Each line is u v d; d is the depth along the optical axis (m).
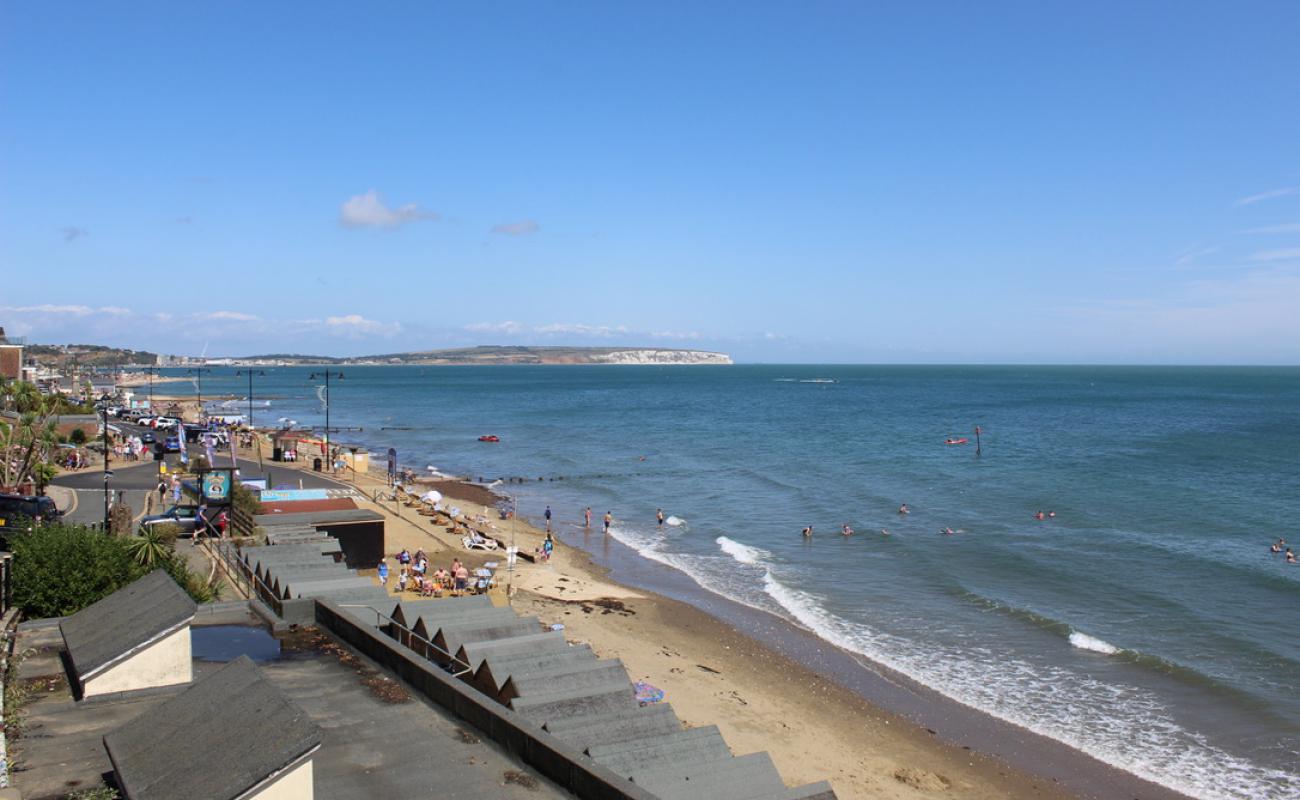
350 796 9.88
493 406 176.38
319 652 14.91
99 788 9.50
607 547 47.47
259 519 33.97
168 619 12.28
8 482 45.25
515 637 17.34
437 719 12.10
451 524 48.22
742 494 64.75
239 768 7.22
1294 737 23.00
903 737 23.42
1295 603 34.72
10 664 13.26
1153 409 156.25
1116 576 39.06
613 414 152.88
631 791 9.24
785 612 34.72
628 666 27.95
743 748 22.38
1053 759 22.17
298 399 198.25
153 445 66.44
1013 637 31.31
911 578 39.53
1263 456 84.56
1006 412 150.75
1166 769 21.53
